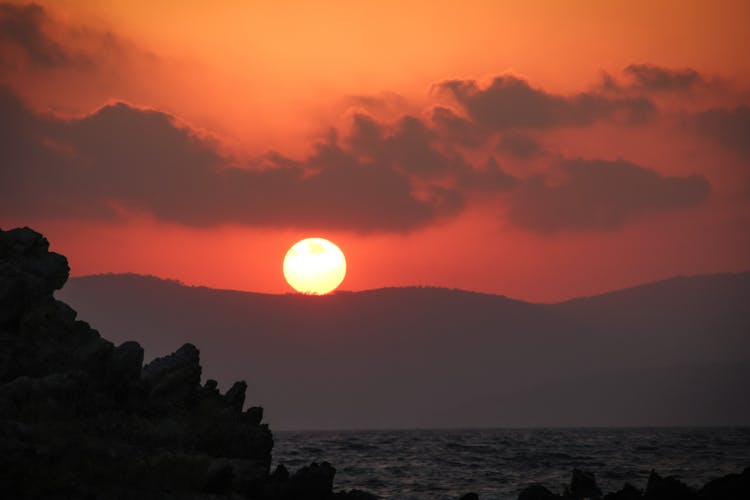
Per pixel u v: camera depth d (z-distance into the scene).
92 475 76.44
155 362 101.50
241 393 107.94
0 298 89.00
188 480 81.31
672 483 103.56
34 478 71.00
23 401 80.44
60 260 98.56
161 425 91.31
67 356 90.44
